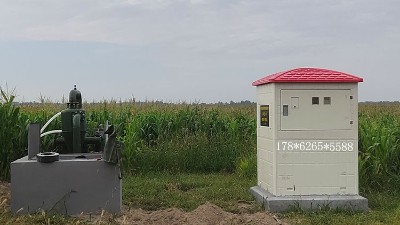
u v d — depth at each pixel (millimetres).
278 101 7797
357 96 7852
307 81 7746
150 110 17609
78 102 8164
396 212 7496
